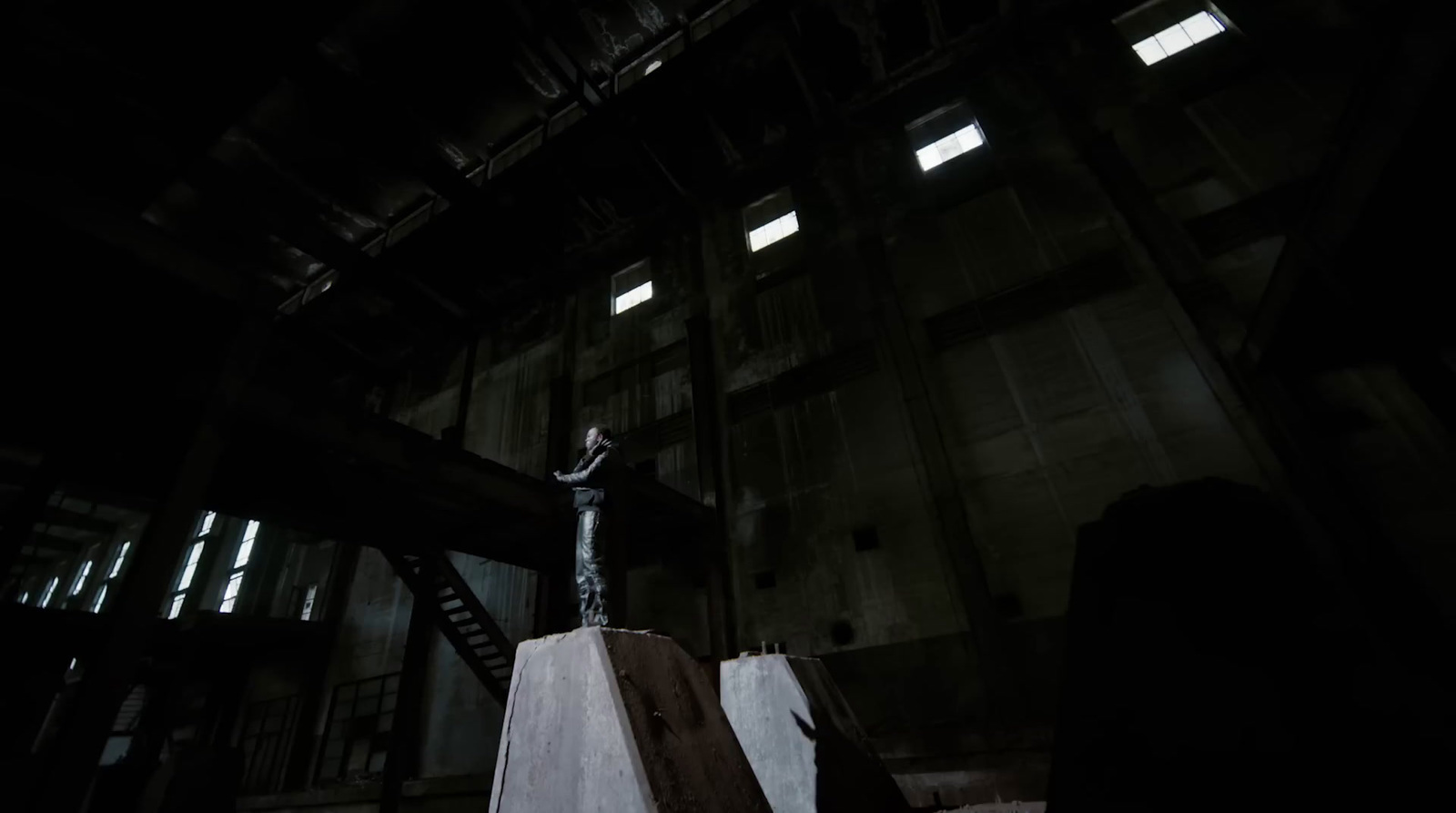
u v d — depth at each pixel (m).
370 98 17.39
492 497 9.85
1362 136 5.32
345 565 20.86
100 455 8.00
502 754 4.06
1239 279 10.67
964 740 9.84
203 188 16.92
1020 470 11.48
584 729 3.79
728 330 16.83
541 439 18.86
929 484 12.15
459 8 16.44
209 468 6.23
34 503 7.47
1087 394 11.39
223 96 15.91
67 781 4.67
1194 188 11.76
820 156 17.84
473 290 22.98
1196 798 1.42
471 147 20.95
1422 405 8.52
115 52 14.55
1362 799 1.27
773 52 16.69
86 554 31.45
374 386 25.92
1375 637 1.48
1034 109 14.70
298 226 19.08
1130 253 11.93
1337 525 8.37
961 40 16.25
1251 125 11.72
